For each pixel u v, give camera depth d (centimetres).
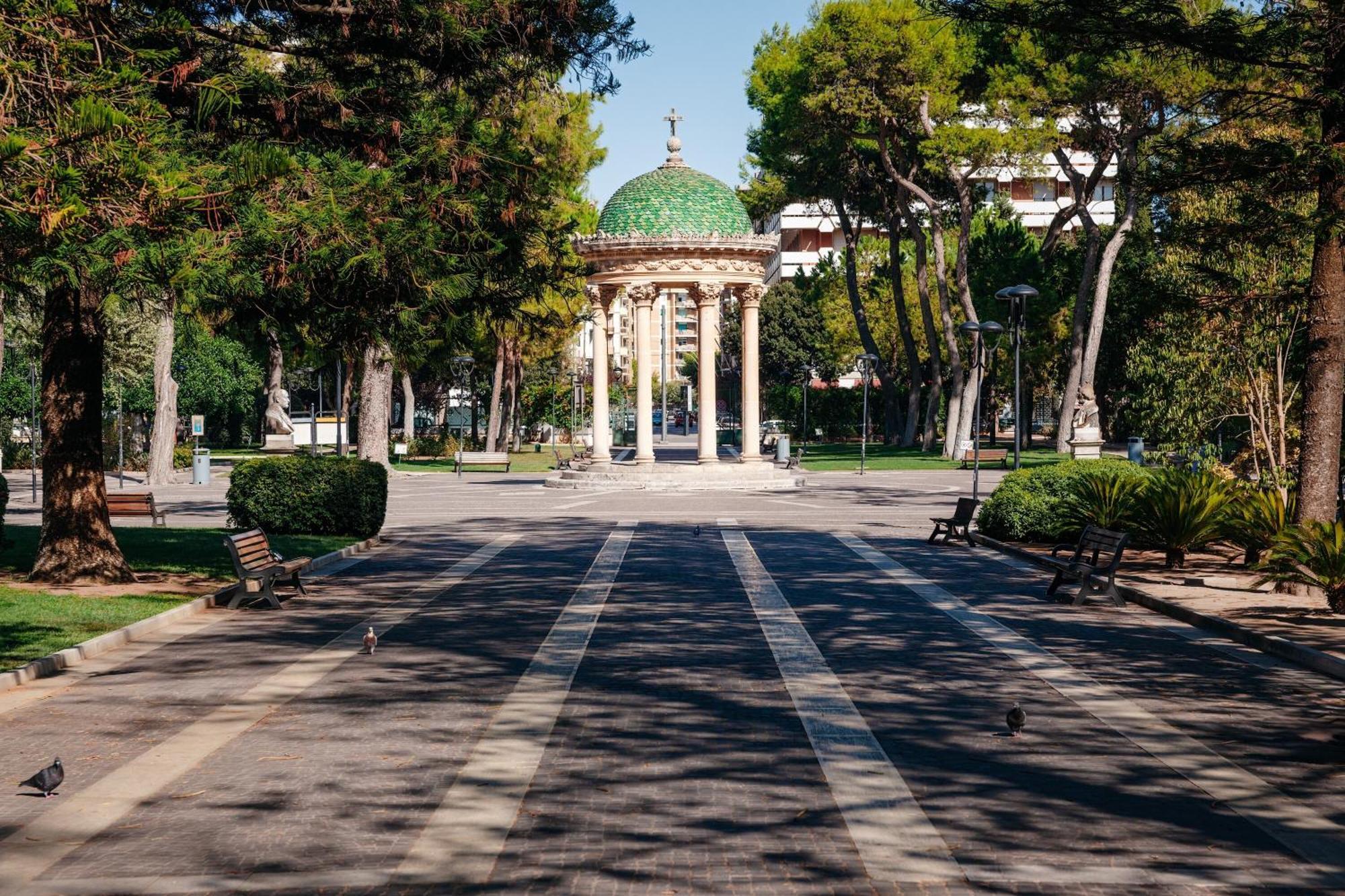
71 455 1766
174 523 2909
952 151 4575
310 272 1497
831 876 651
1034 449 6656
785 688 1120
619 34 1880
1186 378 2862
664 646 1337
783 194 6388
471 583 1878
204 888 639
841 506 3459
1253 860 679
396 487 4384
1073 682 1153
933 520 2461
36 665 1178
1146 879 650
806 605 1647
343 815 755
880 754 895
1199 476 2250
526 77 1978
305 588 1814
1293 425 2764
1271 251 2355
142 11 1515
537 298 2008
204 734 955
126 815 759
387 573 2008
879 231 8288
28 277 1307
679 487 4178
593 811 761
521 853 687
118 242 1142
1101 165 4884
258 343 2016
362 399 4800
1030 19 1553
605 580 1912
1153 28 1525
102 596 1630
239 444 8375
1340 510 1905
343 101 1720
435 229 1573
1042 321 6203
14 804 782
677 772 847
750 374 4506
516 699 1074
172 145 1430
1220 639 1390
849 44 4644
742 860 675
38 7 1073
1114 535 1706
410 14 1647
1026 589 1814
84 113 962
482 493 4075
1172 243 1802
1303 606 1556
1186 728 979
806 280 8956
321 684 1144
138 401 6169
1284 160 1588
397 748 910
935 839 711
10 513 3275
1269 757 895
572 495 4000
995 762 874
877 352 6656
